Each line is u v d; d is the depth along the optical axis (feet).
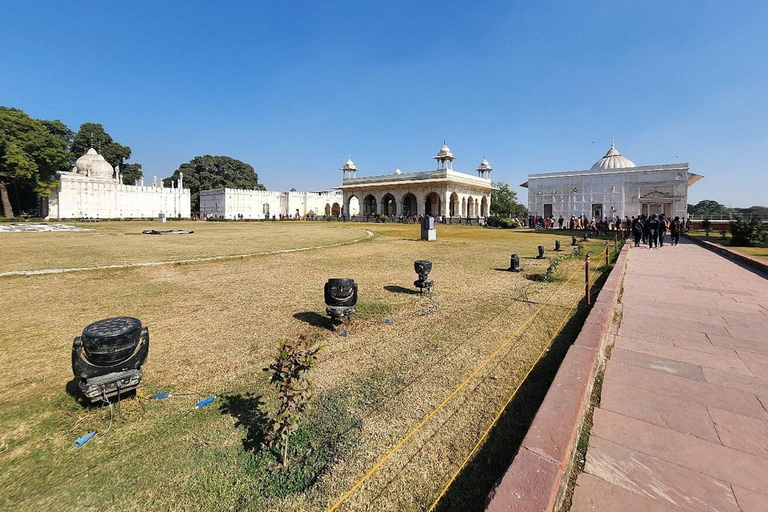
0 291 22.90
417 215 143.02
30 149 115.24
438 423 9.18
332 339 14.88
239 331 15.87
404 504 6.77
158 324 16.76
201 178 198.29
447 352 13.55
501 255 40.78
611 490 6.86
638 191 124.36
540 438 7.35
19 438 8.66
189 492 7.02
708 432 8.47
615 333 15.07
